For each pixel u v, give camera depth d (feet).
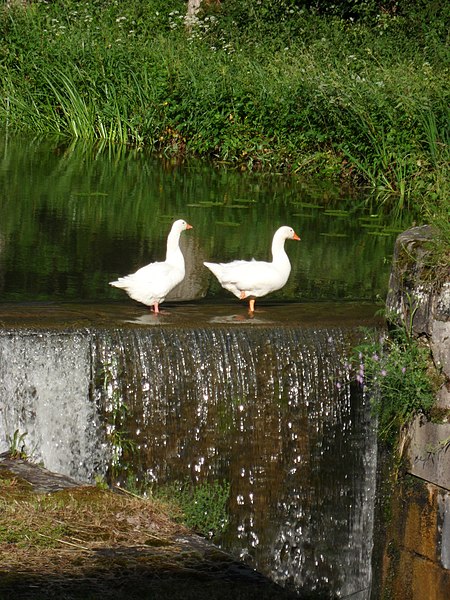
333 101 65.77
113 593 20.03
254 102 69.97
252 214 52.01
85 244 44.47
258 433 31.48
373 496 31.24
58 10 92.07
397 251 27.37
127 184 58.34
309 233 48.52
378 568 28.09
